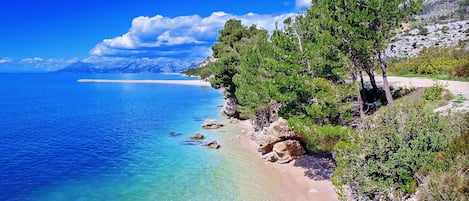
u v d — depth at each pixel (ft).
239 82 128.57
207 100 267.39
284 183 78.13
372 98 106.52
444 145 44.45
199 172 87.30
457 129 46.88
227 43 236.63
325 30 81.87
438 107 77.10
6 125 160.86
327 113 69.82
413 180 44.32
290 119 74.95
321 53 74.64
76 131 146.00
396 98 98.12
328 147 69.15
